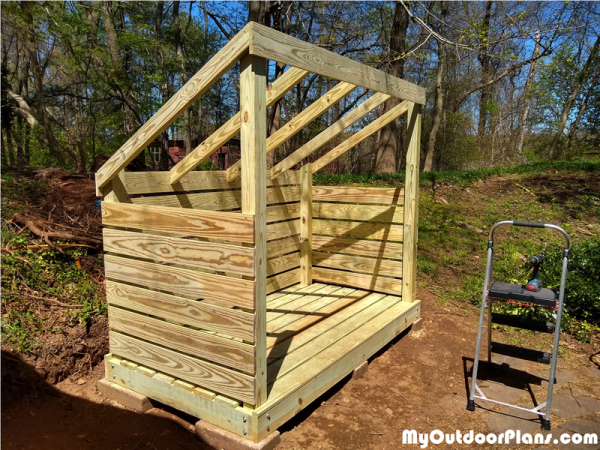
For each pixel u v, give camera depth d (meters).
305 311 4.17
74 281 3.98
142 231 2.88
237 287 2.27
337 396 3.18
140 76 14.08
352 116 4.27
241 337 2.30
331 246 5.16
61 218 4.93
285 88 2.73
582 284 4.71
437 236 7.06
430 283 5.73
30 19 11.09
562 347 4.08
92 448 2.49
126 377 2.99
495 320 3.34
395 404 3.09
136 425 2.74
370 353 3.59
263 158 2.19
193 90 2.34
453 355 3.92
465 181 9.67
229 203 4.22
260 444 2.33
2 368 2.95
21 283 3.66
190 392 2.62
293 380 2.72
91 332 3.55
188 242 2.47
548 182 9.66
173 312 2.62
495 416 2.96
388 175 10.19
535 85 19.44
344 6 17.48
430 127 20.81
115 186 2.96
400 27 12.36
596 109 20.11
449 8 14.69
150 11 17.14
